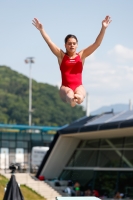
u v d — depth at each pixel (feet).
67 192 254.47
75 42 56.29
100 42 56.39
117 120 231.71
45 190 257.14
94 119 255.29
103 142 259.39
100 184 252.62
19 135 356.38
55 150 268.62
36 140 360.89
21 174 283.59
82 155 270.46
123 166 244.01
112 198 242.37
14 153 351.87
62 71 57.06
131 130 225.76
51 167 276.82
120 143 249.55
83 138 267.39
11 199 97.96
